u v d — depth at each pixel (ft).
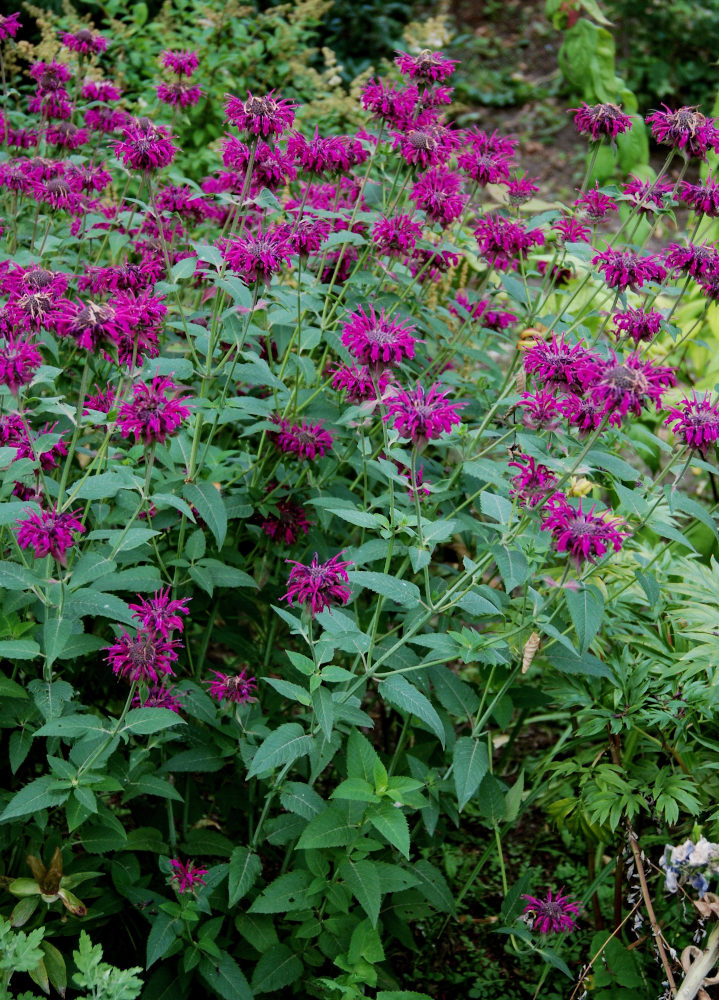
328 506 10.28
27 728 9.26
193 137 22.56
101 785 8.77
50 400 8.80
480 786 10.69
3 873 9.57
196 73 22.06
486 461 10.17
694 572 11.30
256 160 11.32
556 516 8.87
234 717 10.02
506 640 10.46
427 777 10.14
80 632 9.06
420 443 9.03
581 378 8.94
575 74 18.69
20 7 26.96
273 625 11.35
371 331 9.27
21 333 9.12
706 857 8.77
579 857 13.28
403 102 12.23
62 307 9.33
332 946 9.66
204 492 10.21
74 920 9.53
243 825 11.09
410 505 10.44
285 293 11.21
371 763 9.17
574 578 9.63
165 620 8.93
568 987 11.44
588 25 18.42
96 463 9.39
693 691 10.22
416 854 12.16
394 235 11.76
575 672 10.16
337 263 12.00
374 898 9.11
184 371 10.32
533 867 13.12
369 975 9.18
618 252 11.19
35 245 13.41
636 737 11.30
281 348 11.89
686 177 35.35
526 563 9.21
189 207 13.24
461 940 12.12
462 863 13.04
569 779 11.31
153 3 29.91
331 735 9.28
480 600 9.29
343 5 36.09
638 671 10.67
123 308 9.09
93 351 8.95
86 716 8.77
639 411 8.58
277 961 9.62
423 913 10.54
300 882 9.47
